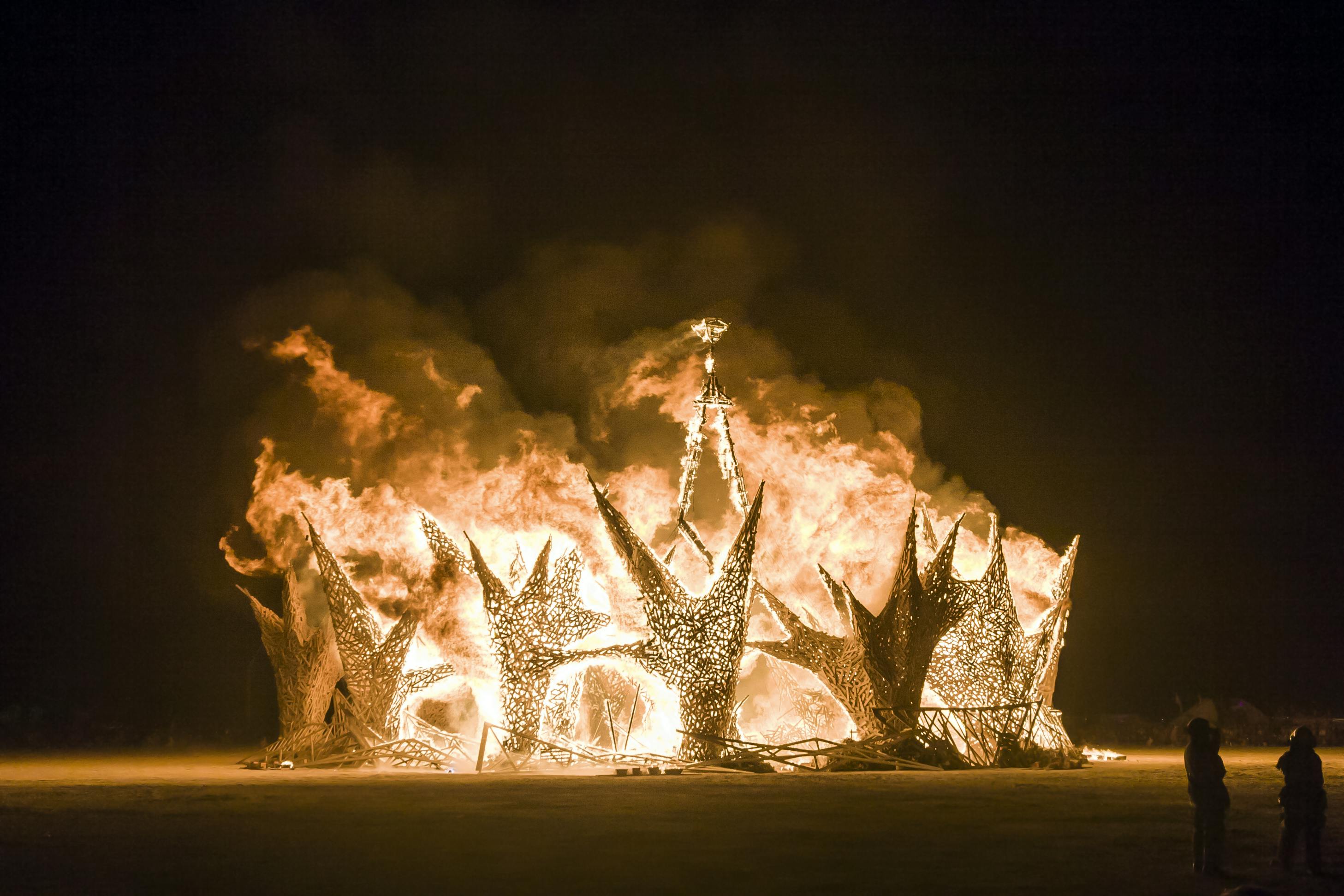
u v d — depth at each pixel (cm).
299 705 3177
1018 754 2992
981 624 3080
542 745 2916
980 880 1255
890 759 2881
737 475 3162
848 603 3002
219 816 1886
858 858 1408
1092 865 1361
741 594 2952
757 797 2155
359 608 3092
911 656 2972
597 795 2197
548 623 2975
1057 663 3375
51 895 1205
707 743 2884
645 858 1407
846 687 3006
